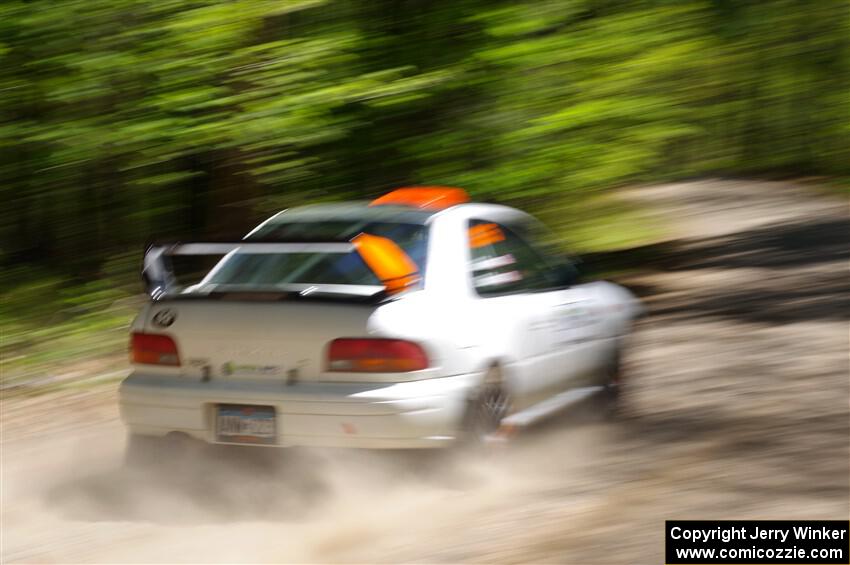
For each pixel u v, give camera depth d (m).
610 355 8.71
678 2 14.10
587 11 13.70
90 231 15.21
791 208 30.31
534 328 7.45
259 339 6.53
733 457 7.16
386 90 12.39
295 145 12.82
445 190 7.92
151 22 12.33
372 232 7.18
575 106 13.34
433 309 6.64
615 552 5.45
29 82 12.61
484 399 6.87
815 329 11.95
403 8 13.48
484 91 13.61
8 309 13.65
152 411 6.72
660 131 13.80
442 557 5.50
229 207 14.33
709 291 15.79
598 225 14.98
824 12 23.62
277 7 11.95
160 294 7.01
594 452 7.64
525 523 5.99
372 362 6.34
